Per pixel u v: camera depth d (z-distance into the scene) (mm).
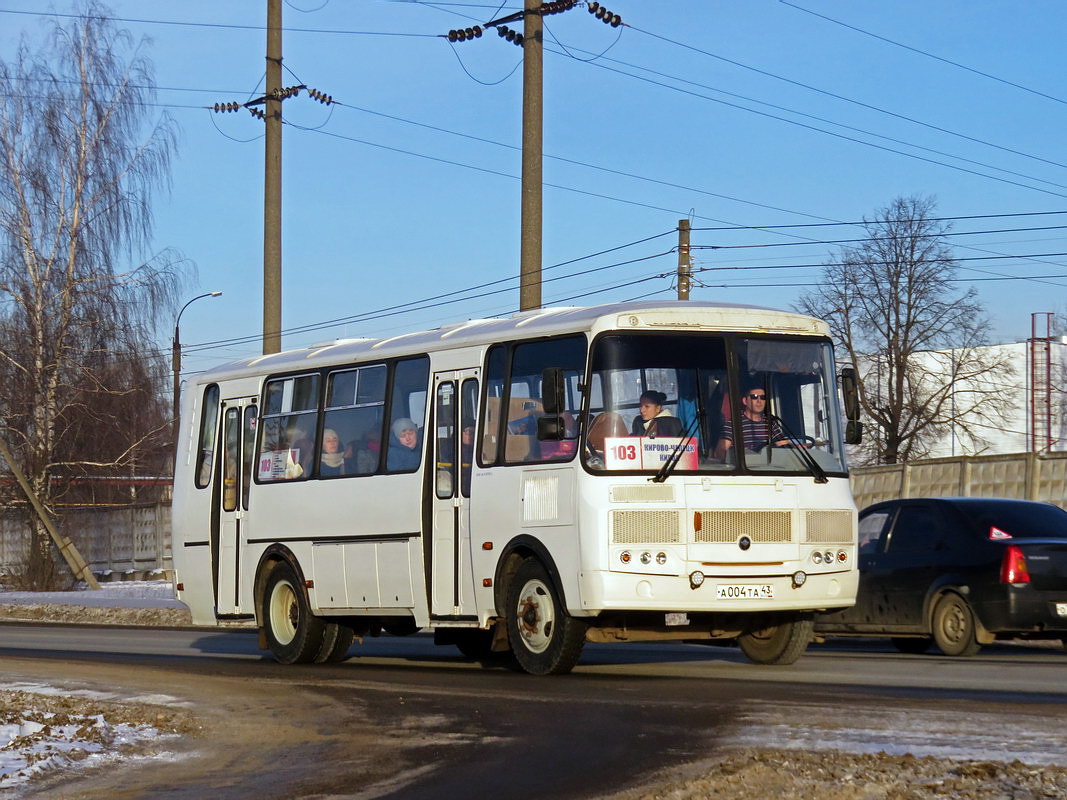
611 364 13547
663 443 13484
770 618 14633
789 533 13727
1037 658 15602
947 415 59781
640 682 13250
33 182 42969
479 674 14797
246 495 18234
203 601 18875
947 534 16391
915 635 16516
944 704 10961
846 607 14141
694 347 13805
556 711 11414
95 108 44000
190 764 9906
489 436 14727
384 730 10930
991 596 15703
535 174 23656
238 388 18641
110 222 43625
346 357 16891
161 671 16328
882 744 9078
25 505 42875
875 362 60344
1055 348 65438
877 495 30594
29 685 14906
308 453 17297
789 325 14258
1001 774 7723
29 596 37219
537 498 13914
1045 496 26828
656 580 13227
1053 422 64875
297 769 9461
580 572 13312
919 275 58844
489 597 14555
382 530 15977
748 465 13695
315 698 13172
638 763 8953
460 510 15016
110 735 11219
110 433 43188
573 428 13633
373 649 20203
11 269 42781
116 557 46438
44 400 42656
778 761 8336
